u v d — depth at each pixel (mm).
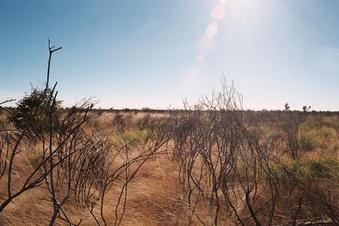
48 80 2857
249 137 4801
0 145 5738
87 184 5312
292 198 4602
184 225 4141
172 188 5125
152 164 6285
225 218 4266
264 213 4379
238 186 5184
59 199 4637
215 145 7223
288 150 8133
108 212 4301
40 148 6289
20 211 4199
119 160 6578
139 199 4734
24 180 5219
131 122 16328
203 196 4691
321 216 3855
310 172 5355
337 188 4566
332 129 14523
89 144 5543
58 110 8781
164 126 9219
